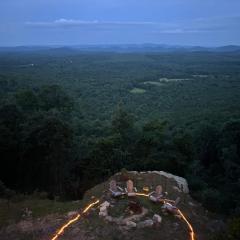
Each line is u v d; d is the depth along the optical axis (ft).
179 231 67.67
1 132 114.42
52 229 67.00
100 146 114.62
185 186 90.43
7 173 119.24
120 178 84.02
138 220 67.41
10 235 66.74
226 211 86.69
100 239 63.31
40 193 94.27
